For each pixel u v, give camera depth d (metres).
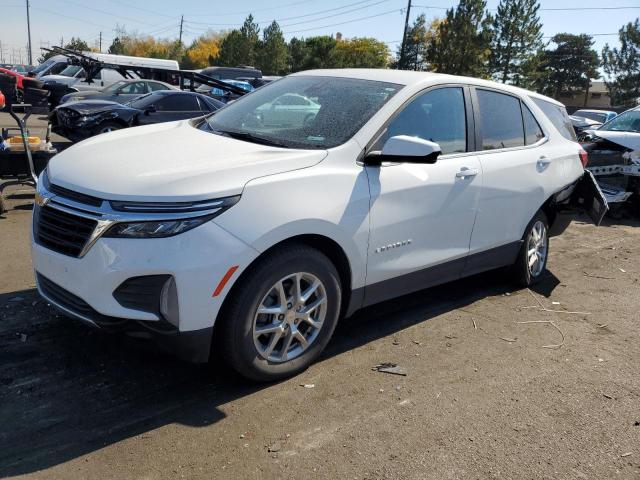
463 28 49.56
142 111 11.41
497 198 4.55
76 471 2.57
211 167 3.08
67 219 3.03
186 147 3.49
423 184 3.87
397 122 3.82
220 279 2.91
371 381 3.52
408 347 4.02
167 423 2.96
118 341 3.73
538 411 3.35
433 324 4.45
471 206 4.30
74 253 2.97
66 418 2.94
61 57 24.41
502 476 2.77
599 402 3.49
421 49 67.81
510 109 4.88
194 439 2.85
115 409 3.05
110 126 11.01
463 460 2.87
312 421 3.08
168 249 2.81
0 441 2.73
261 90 4.64
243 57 68.56
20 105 6.20
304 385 3.42
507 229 4.79
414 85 4.01
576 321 4.73
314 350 3.53
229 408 3.13
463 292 5.21
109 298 2.86
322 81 4.32
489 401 3.41
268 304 3.24
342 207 3.37
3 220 6.41
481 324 4.52
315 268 3.34
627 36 64.75
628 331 4.61
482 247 4.58
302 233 3.20
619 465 2.92
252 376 3.28
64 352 3.57
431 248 4.09
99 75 20.53
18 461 2.61
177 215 2.83
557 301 5.16
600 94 90.69
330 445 2.89
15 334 3.74
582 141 8.95
